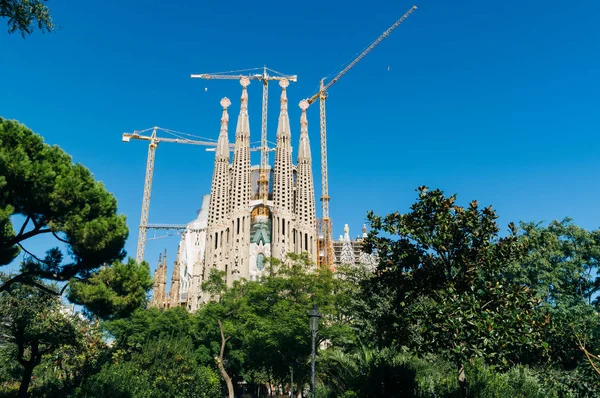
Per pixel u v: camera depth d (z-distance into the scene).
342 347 49.34
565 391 23.70
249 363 60.00
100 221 25.83
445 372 29.80
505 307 20.22
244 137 163.50
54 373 50.69
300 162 165.12
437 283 22.47
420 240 22.38
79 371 47.44
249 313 52.81
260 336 48.81
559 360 28.44
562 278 52.59
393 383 25.59
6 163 22.67
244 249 147.62
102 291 26.55
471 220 21.72
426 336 20.44
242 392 89.62
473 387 23.66
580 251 53.19
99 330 55.72
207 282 65.88
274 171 157.25
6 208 22.75
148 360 34.84
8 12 13.33
